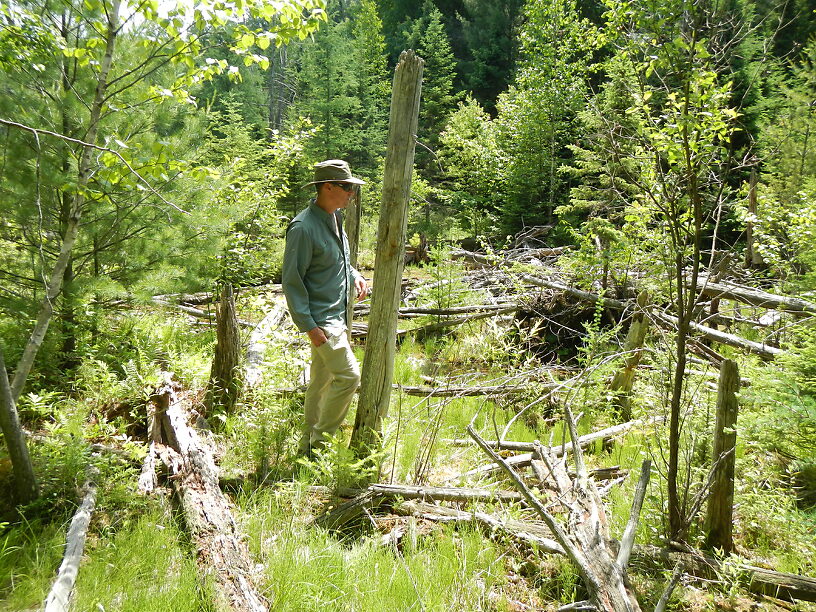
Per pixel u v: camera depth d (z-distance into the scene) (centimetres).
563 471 363
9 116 462
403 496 374
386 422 429
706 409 401
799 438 360
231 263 806
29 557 281
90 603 260
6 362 464
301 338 619
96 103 393
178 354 577
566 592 296
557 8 1716
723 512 328
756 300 647
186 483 352
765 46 333
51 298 369
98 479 353
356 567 305
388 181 390
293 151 1086
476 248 1823
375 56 3177
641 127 343
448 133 2130
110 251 555
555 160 1777
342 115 2362
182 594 268
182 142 566
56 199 503
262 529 335
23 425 425
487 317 771
